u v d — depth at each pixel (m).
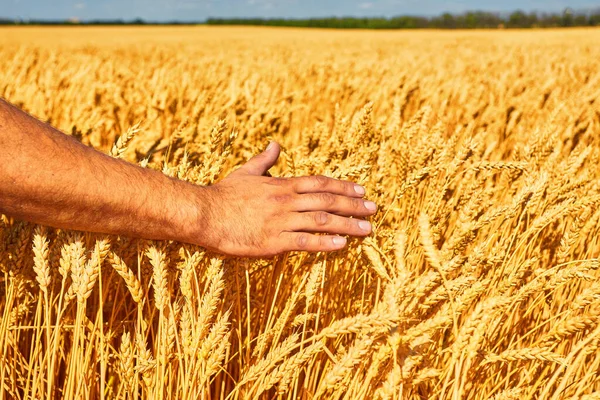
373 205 1.68
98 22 102.69
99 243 1.40
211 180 1.85
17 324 1.86
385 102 5.92
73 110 4.97
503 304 1.30
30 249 1.78
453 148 2.85
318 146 2.91
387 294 1.27
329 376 1.34
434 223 2.13
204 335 1.42
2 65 10.95
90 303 1.94
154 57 17.08
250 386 1.64
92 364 1.70
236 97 4.68
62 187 1.27
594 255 2.61
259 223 1.55
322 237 1.59
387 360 1.53
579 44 28.86
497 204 2.75
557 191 2.26
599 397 1.43
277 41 37.38
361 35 50.66
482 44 30.80
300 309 2.00
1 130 1.21
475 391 1.90
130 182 1.37
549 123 2.75
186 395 1.45
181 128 2.87
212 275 1.49
